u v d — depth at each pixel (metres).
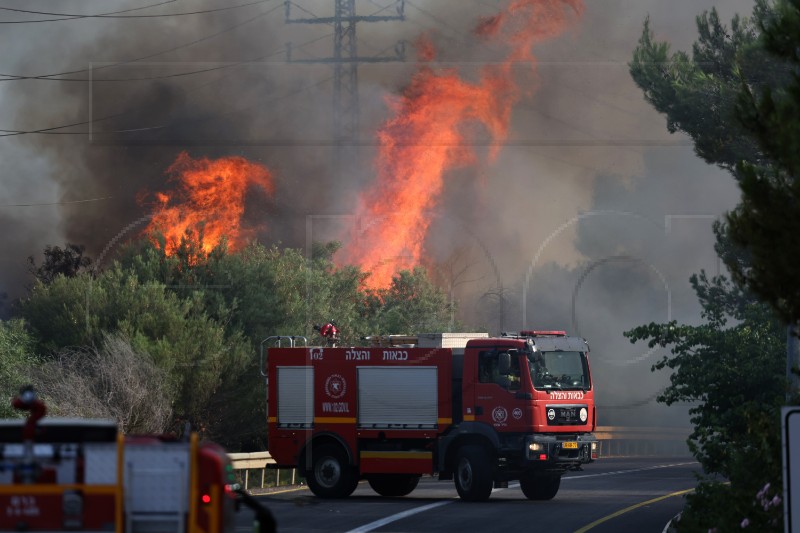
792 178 20.61
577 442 55.50
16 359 67.00
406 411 56.38
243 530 42.25
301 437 57.75
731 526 31.53
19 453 18.36
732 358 48.78
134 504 18.53
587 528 42.59
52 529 18.23
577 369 56.38
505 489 64.06
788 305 20.36
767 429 31.06
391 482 59.56
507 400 54.72
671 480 69.62
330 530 41.81
